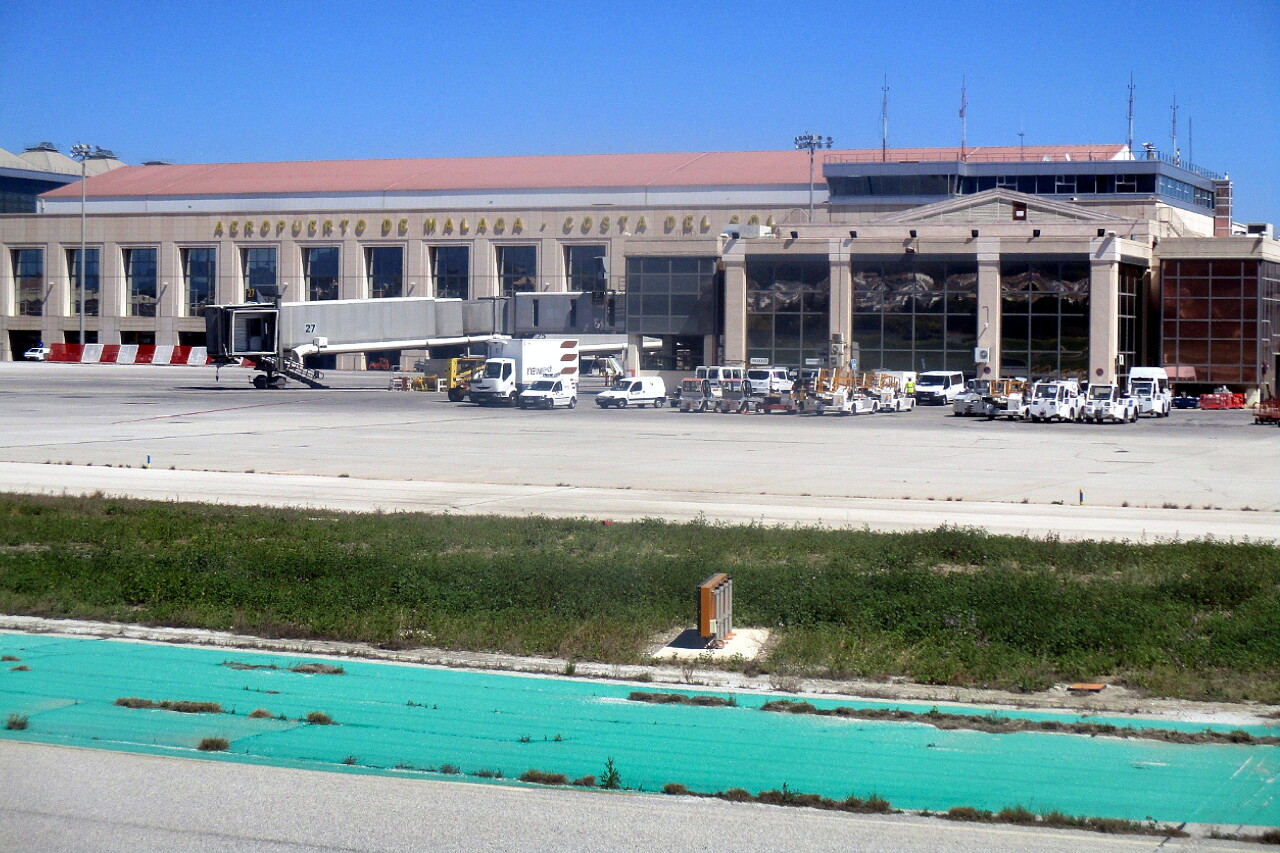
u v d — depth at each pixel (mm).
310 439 50312
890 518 29000
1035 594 19188
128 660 15914
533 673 15695
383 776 11375
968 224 91688
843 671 15766
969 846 9828
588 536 25172
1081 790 11266
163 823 10047
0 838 9664
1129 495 33688
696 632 18078
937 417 71812
